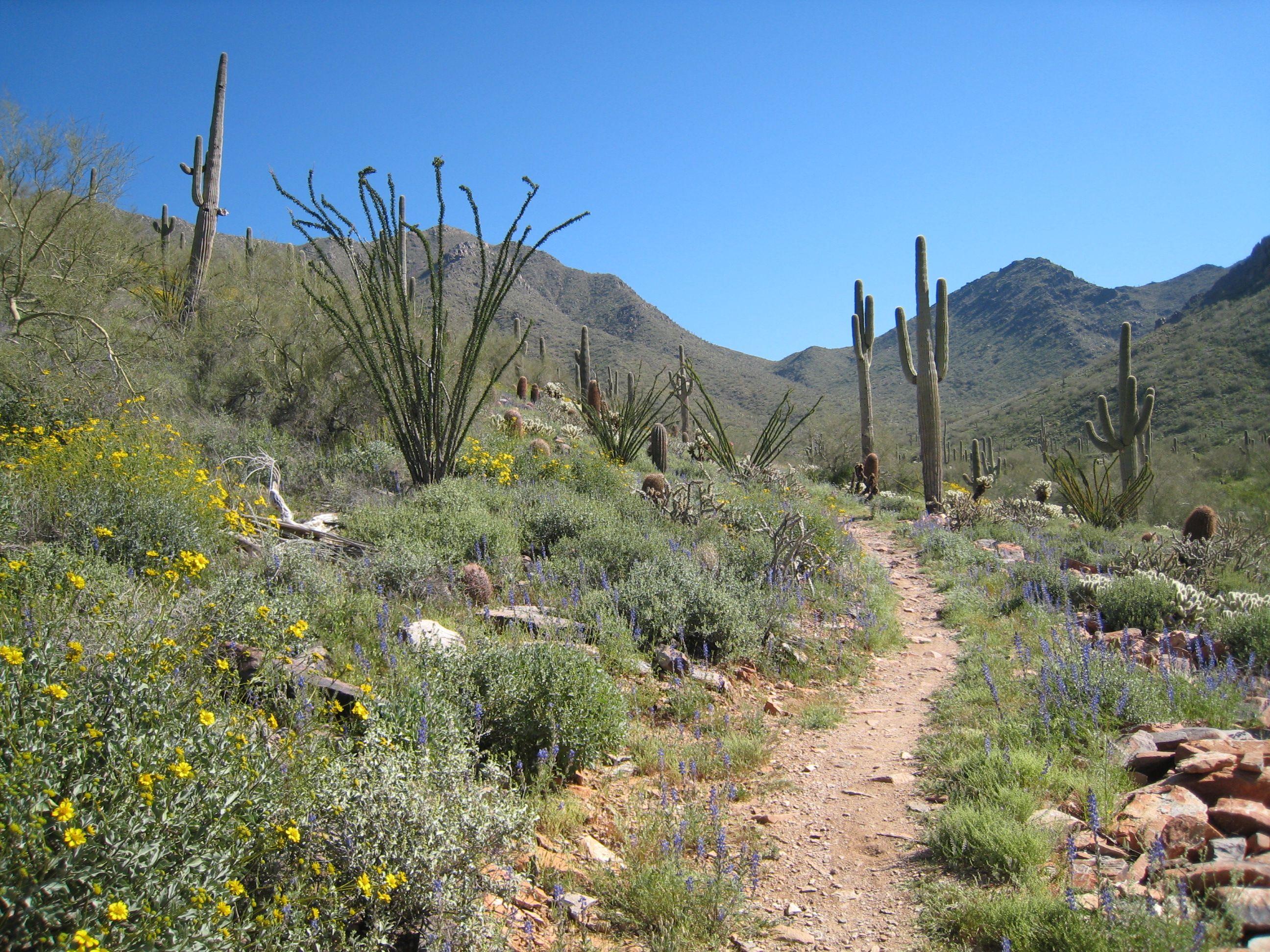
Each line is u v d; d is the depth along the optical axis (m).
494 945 3.02
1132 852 3.64
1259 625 7.37
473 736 4.39
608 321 157.62
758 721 5.71
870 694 6.89
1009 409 113.69
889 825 4.37
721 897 3.50
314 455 10.80
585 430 20.03
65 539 5.62
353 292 14.18
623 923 3.42
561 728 4.62
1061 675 5.80
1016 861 3.62
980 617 9.26
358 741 3.65
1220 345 78.81
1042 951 2.99
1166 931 2.82
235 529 6.61
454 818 3.30
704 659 6.95
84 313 10.67
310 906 2.72
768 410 108.50
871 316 23.23
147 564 5.59
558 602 7.29
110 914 2.03
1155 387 78.12
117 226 12.35
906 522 17.78
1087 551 13.23
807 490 17.55
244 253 18.36
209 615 4.21
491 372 22.34
